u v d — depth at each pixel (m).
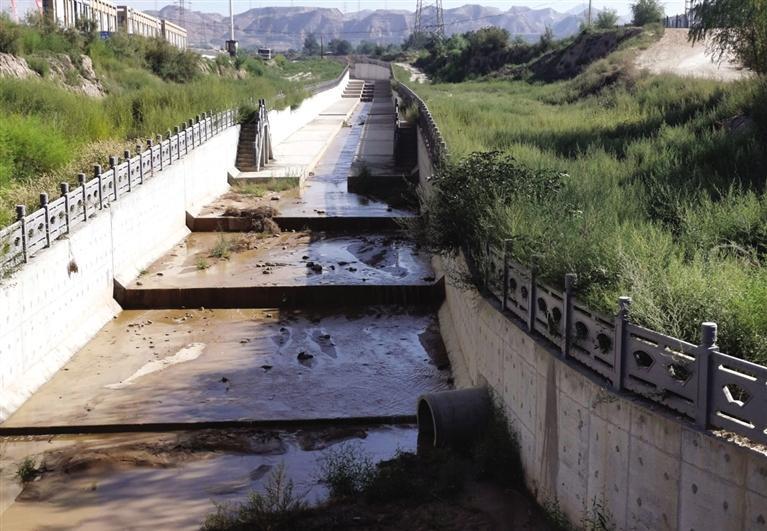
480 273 13.33
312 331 17.94
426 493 10.56
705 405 7.07
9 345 14.02
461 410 11.72
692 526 7.13
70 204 17.17
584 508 8.82
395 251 23.30
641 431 7.75
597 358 8.84
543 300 10.27
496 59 77.75
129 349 16.70
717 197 14.74
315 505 10.70
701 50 42.91
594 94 40.22
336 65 121.88
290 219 25.80
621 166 18.31
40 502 11.14
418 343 17.33
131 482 11.66
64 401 14.24
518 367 10.76
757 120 19.84
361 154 38.88
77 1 63.88
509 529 9.54
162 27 99.62
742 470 6.62
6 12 43.31
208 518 10.36
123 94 36.19
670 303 8.40
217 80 50.31
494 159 15.43
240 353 16.58
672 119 24.86
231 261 22.11
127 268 20.17
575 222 11.92
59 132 25.06
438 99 44.00
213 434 13.19
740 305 8.12
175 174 24.47
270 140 36.47
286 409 14.05
